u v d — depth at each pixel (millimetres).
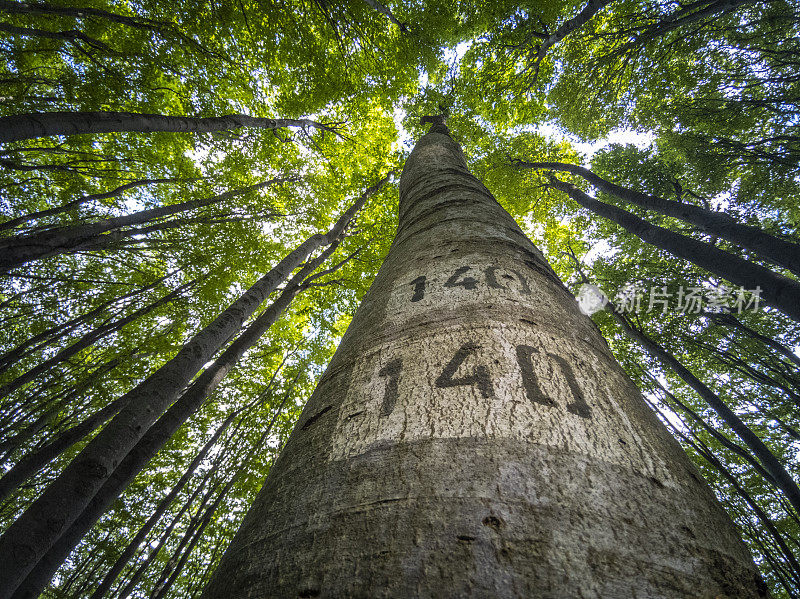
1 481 4398
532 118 11602
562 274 12469
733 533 755
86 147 7969
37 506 2367
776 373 9289
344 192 11750
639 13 8422
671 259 9516
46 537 2285
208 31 7719
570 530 611
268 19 8117
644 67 9180
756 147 8758
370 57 9484
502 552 572
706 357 9375
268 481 961
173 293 8945
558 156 12570
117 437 2887
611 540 610
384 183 11859
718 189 9859
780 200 9094
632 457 803
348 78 9805
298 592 599
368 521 666
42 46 7262
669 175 9641
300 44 8797
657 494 733
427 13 9258
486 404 846
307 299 12148
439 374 958
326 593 582
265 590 628
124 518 10375
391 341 1173
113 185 9055
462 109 11945
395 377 1000
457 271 1538
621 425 886
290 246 11594
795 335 8812
